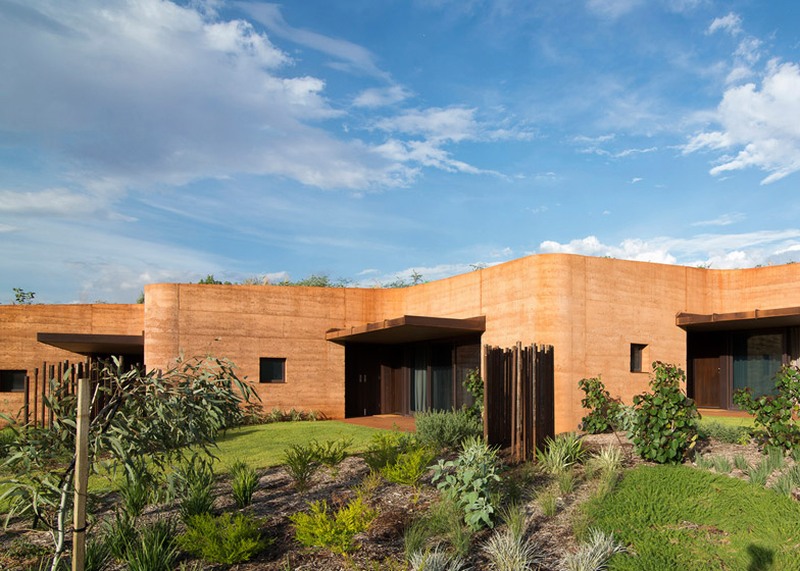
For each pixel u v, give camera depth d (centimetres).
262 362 1930
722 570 580
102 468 520
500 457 986
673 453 909
